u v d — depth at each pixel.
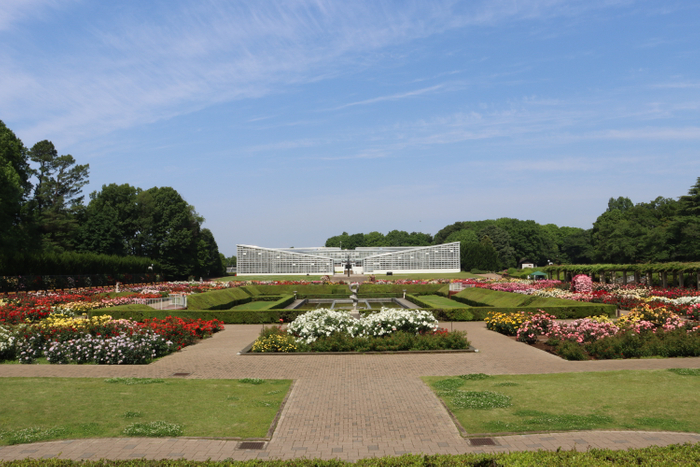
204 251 104.94
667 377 14.01
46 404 11.73
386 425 10.64
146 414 11.11
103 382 14.10
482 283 61.06
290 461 7.54
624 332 19.09
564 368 16.25
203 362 17.97
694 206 77.19
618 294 44.50
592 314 31.75
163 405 11.84
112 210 83.44
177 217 93.38
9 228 57.62
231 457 8.85
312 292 63.84
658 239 76.06
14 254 51.59
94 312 30.06
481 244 117.56
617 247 91.44
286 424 10.72
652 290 44.78
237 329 28.83
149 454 8.91
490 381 14.36
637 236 91.19
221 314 31.88
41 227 75.06
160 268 88.31
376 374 15.80
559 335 20.95
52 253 58.97
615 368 15.86
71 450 9.03
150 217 90.69
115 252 81.94
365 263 104.88
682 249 73.00
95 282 64.69
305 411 11.67
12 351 18.38
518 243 144.00
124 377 15.03
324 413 11.52
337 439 9.82
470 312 32.38
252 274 102.62
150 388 13.48
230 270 196.25
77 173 82.44
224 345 22.28
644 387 12.98
